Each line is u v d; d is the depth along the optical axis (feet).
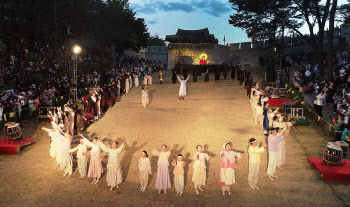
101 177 31.12
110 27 125.08
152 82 101.09
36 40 89.25
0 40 80.38
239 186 28.84
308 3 90.79
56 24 73.87
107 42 130.62
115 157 28.58
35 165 33.94
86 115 47.85
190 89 83.51
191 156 36.17
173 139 42.24
